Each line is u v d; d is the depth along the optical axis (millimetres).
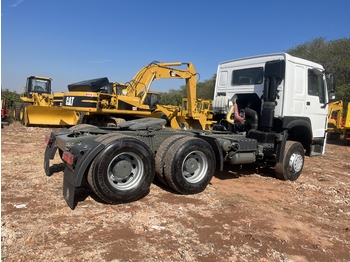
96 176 4203
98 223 3809
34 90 19234
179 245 3395
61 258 2963
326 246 3674
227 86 7781
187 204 4719
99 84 12117
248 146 6035
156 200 4809
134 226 3793
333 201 5484
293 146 6734
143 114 12531
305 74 6863
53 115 15180
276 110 6500
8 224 3592
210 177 5375
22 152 7938
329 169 8789
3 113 15867
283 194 5715
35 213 3986
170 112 13078
